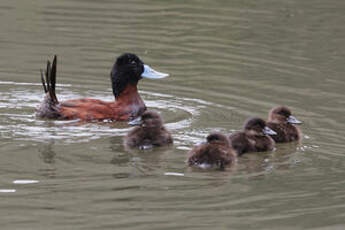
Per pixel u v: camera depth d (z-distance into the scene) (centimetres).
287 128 1459
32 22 2241
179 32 2170
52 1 2461
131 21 2267
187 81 1808
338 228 1025
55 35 2130
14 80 1803
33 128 1449
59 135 1411
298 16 2316
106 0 2480
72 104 1548
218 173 1230
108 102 1592
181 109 1619
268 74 1852
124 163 1261
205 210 1069
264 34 2159
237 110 1612
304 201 1112
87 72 1878
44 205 1068
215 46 2059
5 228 991
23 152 1298
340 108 1625
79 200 1088
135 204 1081
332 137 1458
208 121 1534
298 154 1361
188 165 1263
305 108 1623
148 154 1318
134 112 1594
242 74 1855
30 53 1988
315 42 2094
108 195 1110
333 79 1817
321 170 1261
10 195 1099
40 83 1803
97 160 1271
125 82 1608
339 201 1113
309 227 1027
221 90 1745
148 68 1653
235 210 1073
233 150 1315
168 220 1030
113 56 1975
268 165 1287
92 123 1522
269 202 1106
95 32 2164
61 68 1894
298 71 1873
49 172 1198
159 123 1388
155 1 2467
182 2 2461
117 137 1420
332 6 2419
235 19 2288
